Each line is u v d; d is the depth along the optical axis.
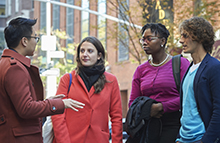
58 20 34.69
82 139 4.43
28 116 3.50
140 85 4.94
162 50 4.82
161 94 4.66
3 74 3.50
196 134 3.79
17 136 3.51
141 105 4.56
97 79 4.61
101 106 4.57
